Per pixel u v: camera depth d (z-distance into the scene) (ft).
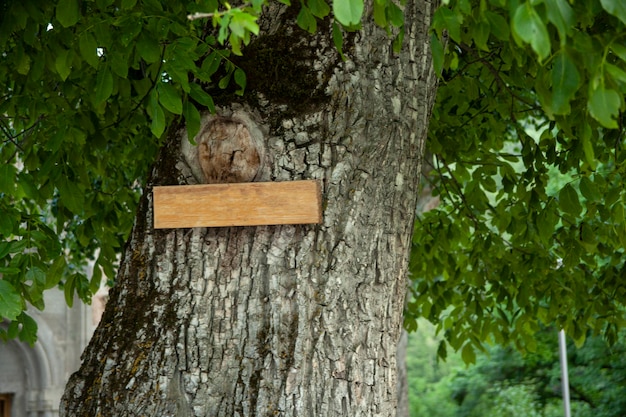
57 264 16.47
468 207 23.40
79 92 19.75
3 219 15.44
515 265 24.36
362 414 11.77
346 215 11.94
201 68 12.49
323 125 11.95
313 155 11.89
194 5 13.53
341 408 11.66
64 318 41.75
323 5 10.78
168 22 13.24
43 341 40.78
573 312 25.73
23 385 40.91
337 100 11.99
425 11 12.79
